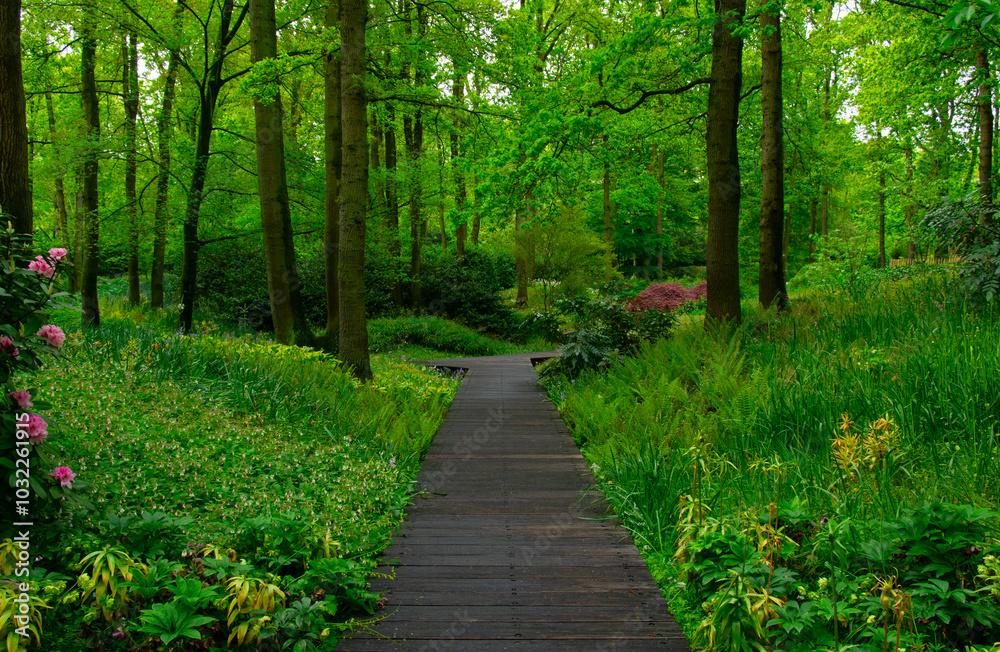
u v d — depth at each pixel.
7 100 4.79
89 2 10.66
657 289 22.41
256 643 2.80
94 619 2.67
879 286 9.69
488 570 3.82
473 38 10.06
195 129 15.36
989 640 2.63
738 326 8.56
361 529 4.11
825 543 3.17
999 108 12.45
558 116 9.43
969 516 2.92
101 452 4.23
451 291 21.14
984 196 7.36
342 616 3.27
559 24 15.96
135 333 7.89
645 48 9.41
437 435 7.40
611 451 5.78
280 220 10.72
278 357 8.48
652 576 3.77
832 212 28.38
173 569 2.93
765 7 7.86
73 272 3.33
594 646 2.98
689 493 4.59
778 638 2.82
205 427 5.56
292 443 5.82
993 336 5.85
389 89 10.83
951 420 4.86
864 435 4.52
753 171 15.08
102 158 11.85
